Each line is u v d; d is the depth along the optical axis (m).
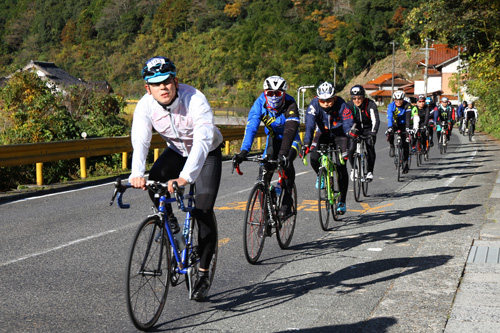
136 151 3.79
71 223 7.25
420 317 3.73
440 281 4.48
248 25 140.62
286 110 5.54
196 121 3.79
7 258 5.47
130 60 149.75
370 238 6.20
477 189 9.66
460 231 6.29
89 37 168.00
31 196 9.83
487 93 31.47
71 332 3.60
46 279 4.76
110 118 26.19
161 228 3.68
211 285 4.58
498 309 3.82
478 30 22.89
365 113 8.85
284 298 4.22
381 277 4.68
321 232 6.61
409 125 12.03
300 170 13.52
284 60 126.94
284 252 5.68
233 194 9.59
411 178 11.75
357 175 8.76
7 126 18.47
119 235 6.50
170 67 3.67
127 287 3.36
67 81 71.06
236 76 127.06
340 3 143.50
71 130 16.84
